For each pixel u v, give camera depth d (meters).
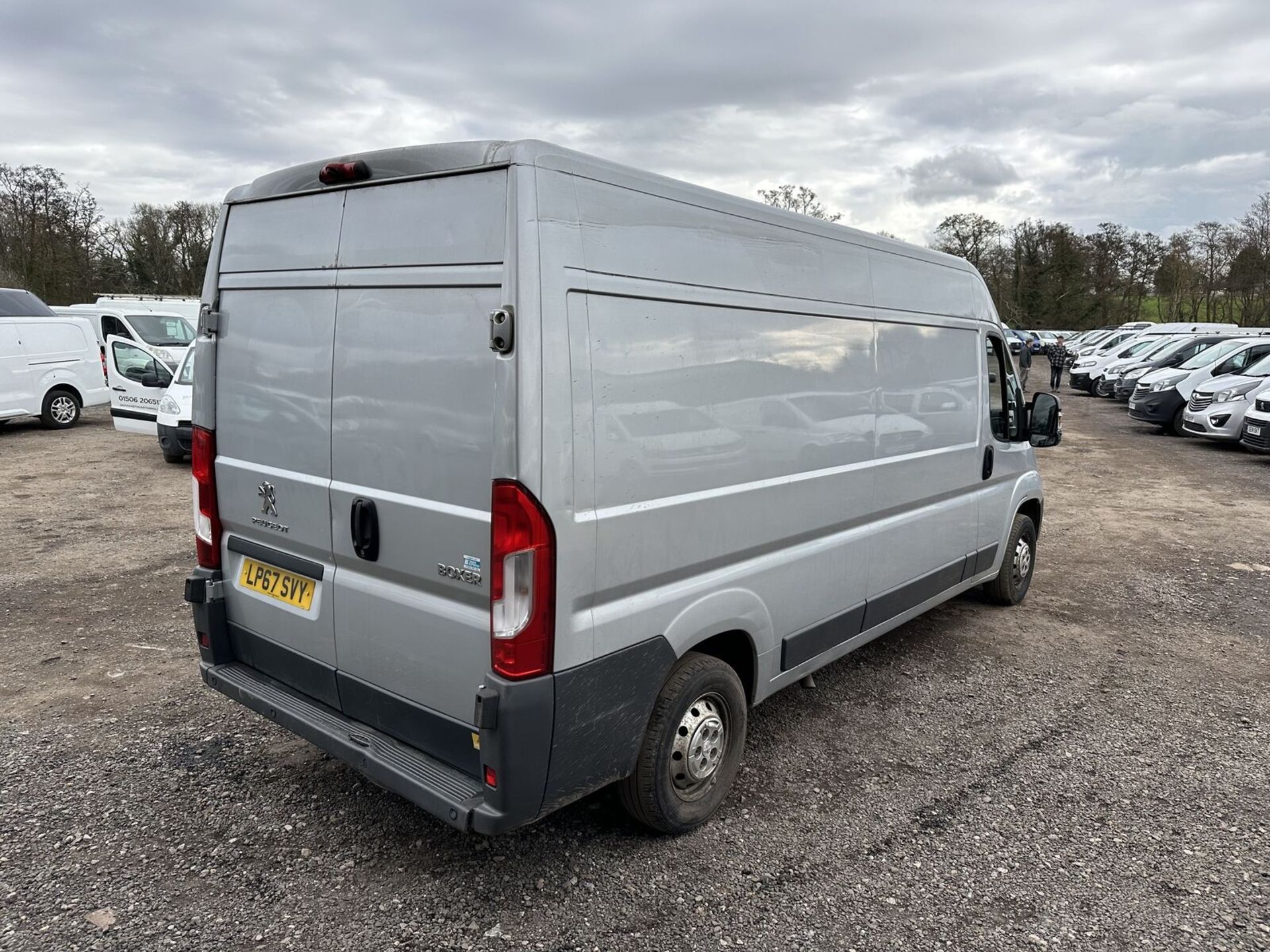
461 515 2.47
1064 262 52.44
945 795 3.44
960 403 4.70
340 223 2.79
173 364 13.93
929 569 4.60
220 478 3.33
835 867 2.95
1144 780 3.59
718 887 2.82
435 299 2.50
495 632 2.38
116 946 2.48
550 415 2.33
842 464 3.71
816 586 3.64
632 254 2.61
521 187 2.30
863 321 3.80
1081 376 25.67
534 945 2.53
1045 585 6.53
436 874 2.85
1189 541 7.95
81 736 3.77
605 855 2.98
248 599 3.30
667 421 2.74
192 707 4.09
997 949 2.56
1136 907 2.77
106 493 9.29
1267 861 3.04
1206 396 14.46
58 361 14.36
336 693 3.00
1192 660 5.01
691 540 2.89
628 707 2.72
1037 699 4.41
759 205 3.18
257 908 2.67
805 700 4.35
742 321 3.06
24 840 2.99
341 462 2.82
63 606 5.57
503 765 2.39
